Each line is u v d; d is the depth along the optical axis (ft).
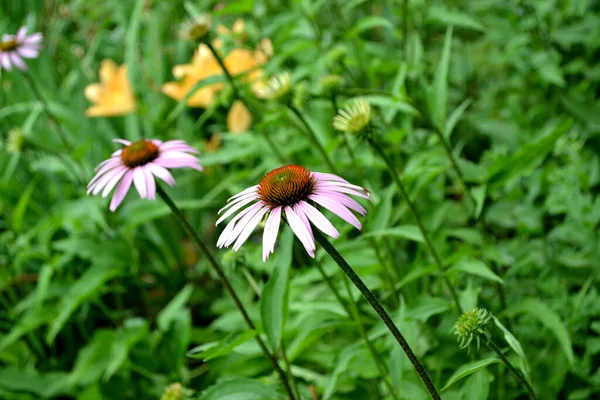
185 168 5.77
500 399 3.91
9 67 4.78
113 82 5.59
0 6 6.89
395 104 3.97
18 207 4.90
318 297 4.41
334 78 4.07
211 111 4.80
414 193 4.00
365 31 5.90
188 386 4.68
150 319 5.07
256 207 3.17
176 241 5.43
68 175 5.45
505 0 4.92
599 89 5.06
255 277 4.79
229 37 4.99
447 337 4.01
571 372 4.00
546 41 4.77
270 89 4.05
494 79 5.49
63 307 4.78
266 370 4.39
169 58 6.64
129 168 3.59
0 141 5.62
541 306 3.80
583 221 4.09
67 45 6.58
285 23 4.89
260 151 4.78
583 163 4.36
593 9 4.98
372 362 3.99
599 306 3.94
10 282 5.17
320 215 3.10
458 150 4.40
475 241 4.04
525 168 3.84
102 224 4.82
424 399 3.76
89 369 4.67
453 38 5.74
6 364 5.19
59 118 5.85
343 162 4.30
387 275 3.95
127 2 6.90
